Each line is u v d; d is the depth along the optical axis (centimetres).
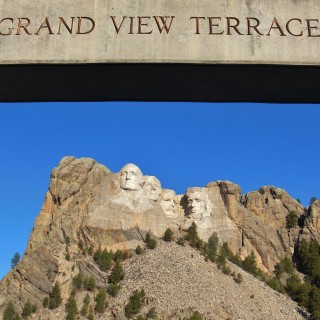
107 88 980
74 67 923
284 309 12512
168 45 933
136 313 11056
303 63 916
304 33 945
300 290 13462
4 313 11531
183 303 11344
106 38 939
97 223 13825
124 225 13875
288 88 965
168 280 12200
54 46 936
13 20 957
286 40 941
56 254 13012
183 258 13288
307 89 966
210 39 937
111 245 13525
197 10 956
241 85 962
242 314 11481
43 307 11725
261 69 923
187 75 941
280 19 954
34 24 953
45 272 12531
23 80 955
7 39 942
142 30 943
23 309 11575
